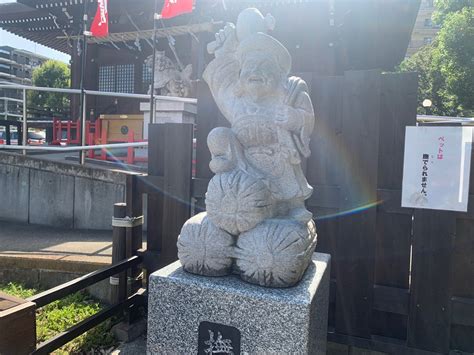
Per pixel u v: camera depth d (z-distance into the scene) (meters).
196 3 12.05
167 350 2.30
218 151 2.41
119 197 5.90
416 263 2.97
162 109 9.59
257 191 2.21
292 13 12.52
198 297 2.22
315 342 2.28
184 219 3.56
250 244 2.20
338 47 13.96
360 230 3.12
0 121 8.58
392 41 14.04
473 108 18.41
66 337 2.76
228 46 2.52
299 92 2.37
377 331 3.16
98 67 15.63
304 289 2.18
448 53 17.36
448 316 2.90
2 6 14.47
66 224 6.21
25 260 4.34
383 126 3.07
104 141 10.33
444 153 2.87
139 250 3.77
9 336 2.20
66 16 13.92
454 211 2.86
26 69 57.69
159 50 14.80
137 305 3.59
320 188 3.22
